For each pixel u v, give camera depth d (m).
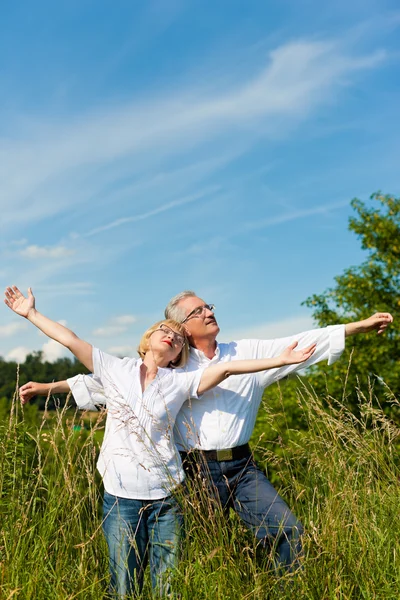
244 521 3.26
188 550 3.03
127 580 2.98
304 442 3.89
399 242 13.91
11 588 2.70
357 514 3.29
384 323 3.63
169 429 3.17
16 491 3.41
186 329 3.51
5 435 3.56
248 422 3.42
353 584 2.85
